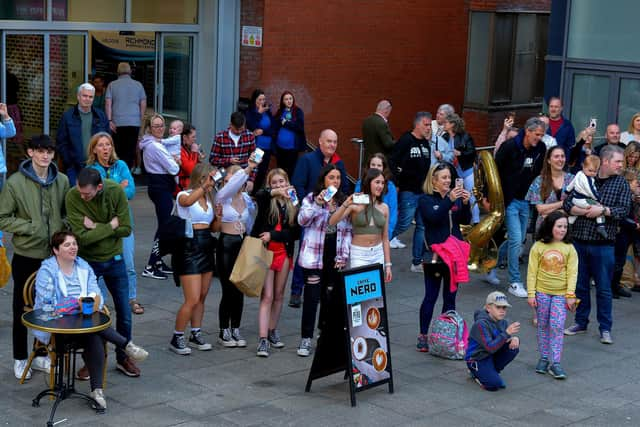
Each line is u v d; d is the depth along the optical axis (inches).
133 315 522.3
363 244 473.4
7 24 743.7
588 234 522.0
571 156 660.7
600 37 768.9
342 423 397.1
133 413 394.3
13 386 415.8
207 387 428.8
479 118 998.4
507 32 994.1
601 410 429.7
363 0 928.9
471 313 563.8
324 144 526.3
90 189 403.5
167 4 837.2
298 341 500.7
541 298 471.5
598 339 532.4
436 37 1003.3
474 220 653.3
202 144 870.4
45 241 417.1
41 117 778.2
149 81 839.7
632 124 643.5
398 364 474.6
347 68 928.9
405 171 643.5
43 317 383.6
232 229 472.7
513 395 442.3
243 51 864.3
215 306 547.8
